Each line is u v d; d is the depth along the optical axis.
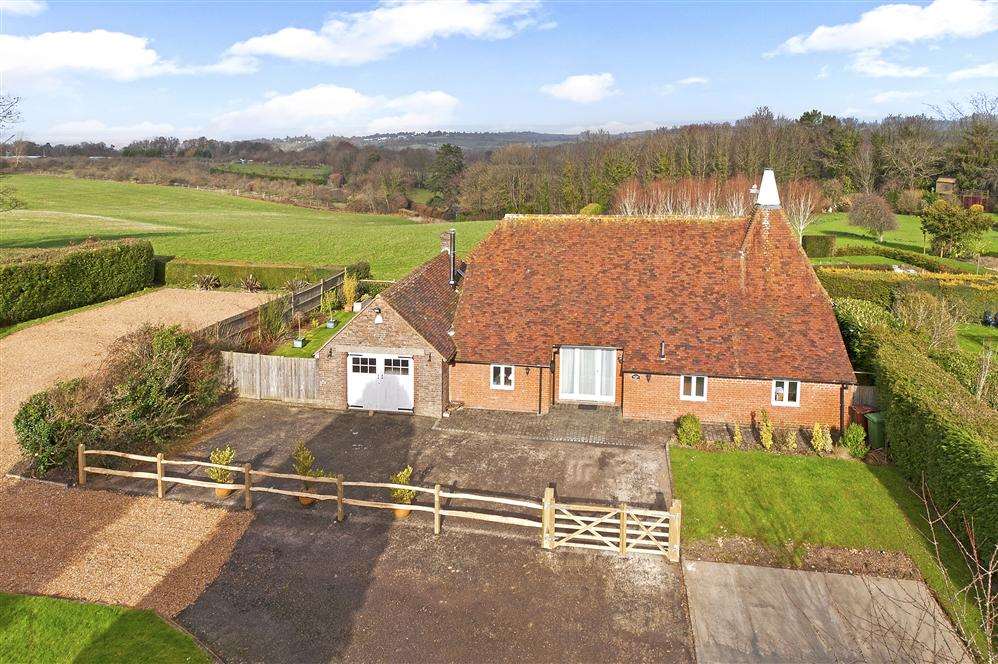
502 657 13.52
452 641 13.96
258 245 69.06
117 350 24.45
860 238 76.69
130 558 16.48
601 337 26.91
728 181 91.31
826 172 113.56
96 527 17.84
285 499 19.70
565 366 27.72
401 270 59.38
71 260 40.25
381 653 13.58
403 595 15.43
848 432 22.77
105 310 40.69
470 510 19.42
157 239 69.56
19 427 20.33
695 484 20.89
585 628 14.45
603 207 107.25
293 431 25.08
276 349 35.19
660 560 16.98
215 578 15.84
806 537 17.98
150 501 19.33
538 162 134.88
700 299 27.52
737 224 29.53
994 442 16.91
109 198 115.12
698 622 14.67
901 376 22.28
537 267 29.91
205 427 25.36
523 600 15.34
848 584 16.02
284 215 112.75
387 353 26.48
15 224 74.50
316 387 27.53
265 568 16.31
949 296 43.72
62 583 15.35
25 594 14.88
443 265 33.00
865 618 14.72
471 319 28.53
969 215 62.97
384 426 25.61
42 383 27.77
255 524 18.30
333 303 43.19
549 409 27.23
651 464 22.38
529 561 16.89
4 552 16.50
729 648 13.89
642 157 116.88
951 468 17.31
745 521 18.78
